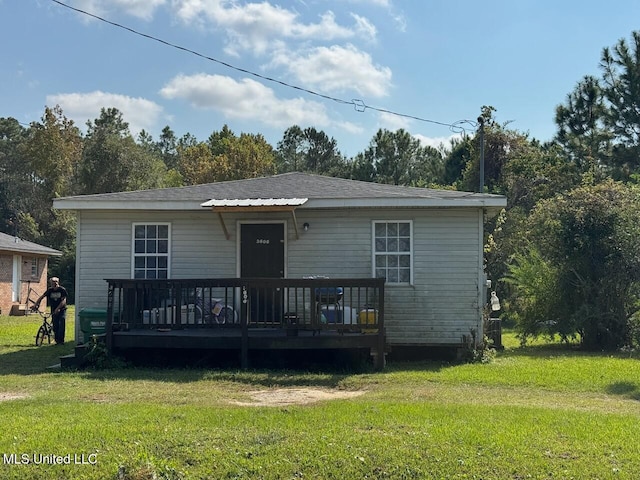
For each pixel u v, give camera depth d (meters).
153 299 13.26
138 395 9.46
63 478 5.93
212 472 6.02
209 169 51.28
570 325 16.47
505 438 6.90
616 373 11.41
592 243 16.11
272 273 14.40
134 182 46.97
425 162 49.00
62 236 45.25
